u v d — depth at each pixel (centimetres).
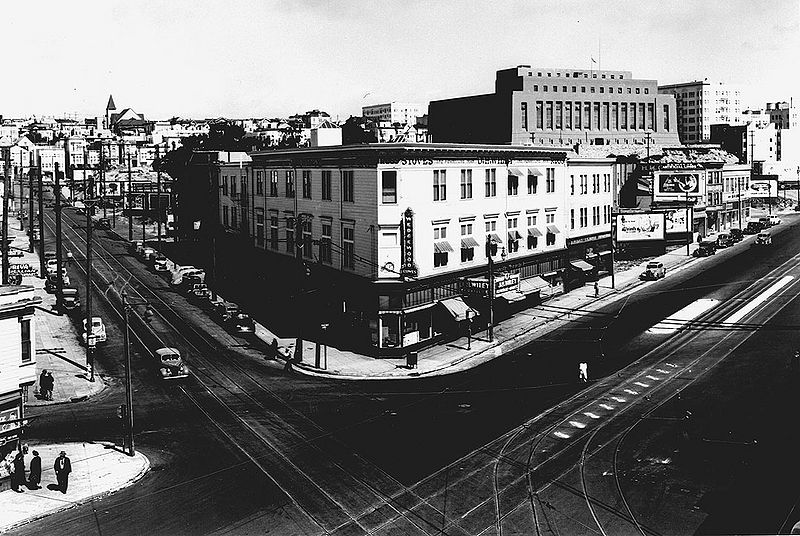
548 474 3444
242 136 16800
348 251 6116
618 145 13138
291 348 5984
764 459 3525
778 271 9025
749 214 15038
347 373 5300
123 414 4319
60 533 2916
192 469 3566
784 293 7700
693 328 6359
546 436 3941
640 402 4469
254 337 6384
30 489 3347
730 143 19162
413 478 3425
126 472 3516
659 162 11206
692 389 4681
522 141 13238
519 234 6962
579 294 7956
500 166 6694
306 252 6750
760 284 8244
